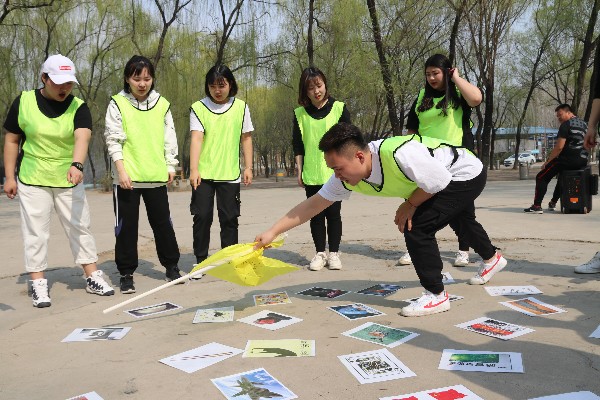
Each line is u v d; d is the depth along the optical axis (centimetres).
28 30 2069
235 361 258
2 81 2055
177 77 2253
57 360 270
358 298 371
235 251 327
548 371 233
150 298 390
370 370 241
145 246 638
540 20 2759
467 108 418
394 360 252
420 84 1858
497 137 4631
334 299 369
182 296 392
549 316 310
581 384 219
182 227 805
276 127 3781
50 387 237
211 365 254
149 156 415
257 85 2212
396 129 1786
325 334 295
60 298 403
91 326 326
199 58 2245
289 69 2194
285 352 267
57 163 391
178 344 287
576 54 2595
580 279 396
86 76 2612
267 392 221
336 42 1959
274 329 306
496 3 1991
